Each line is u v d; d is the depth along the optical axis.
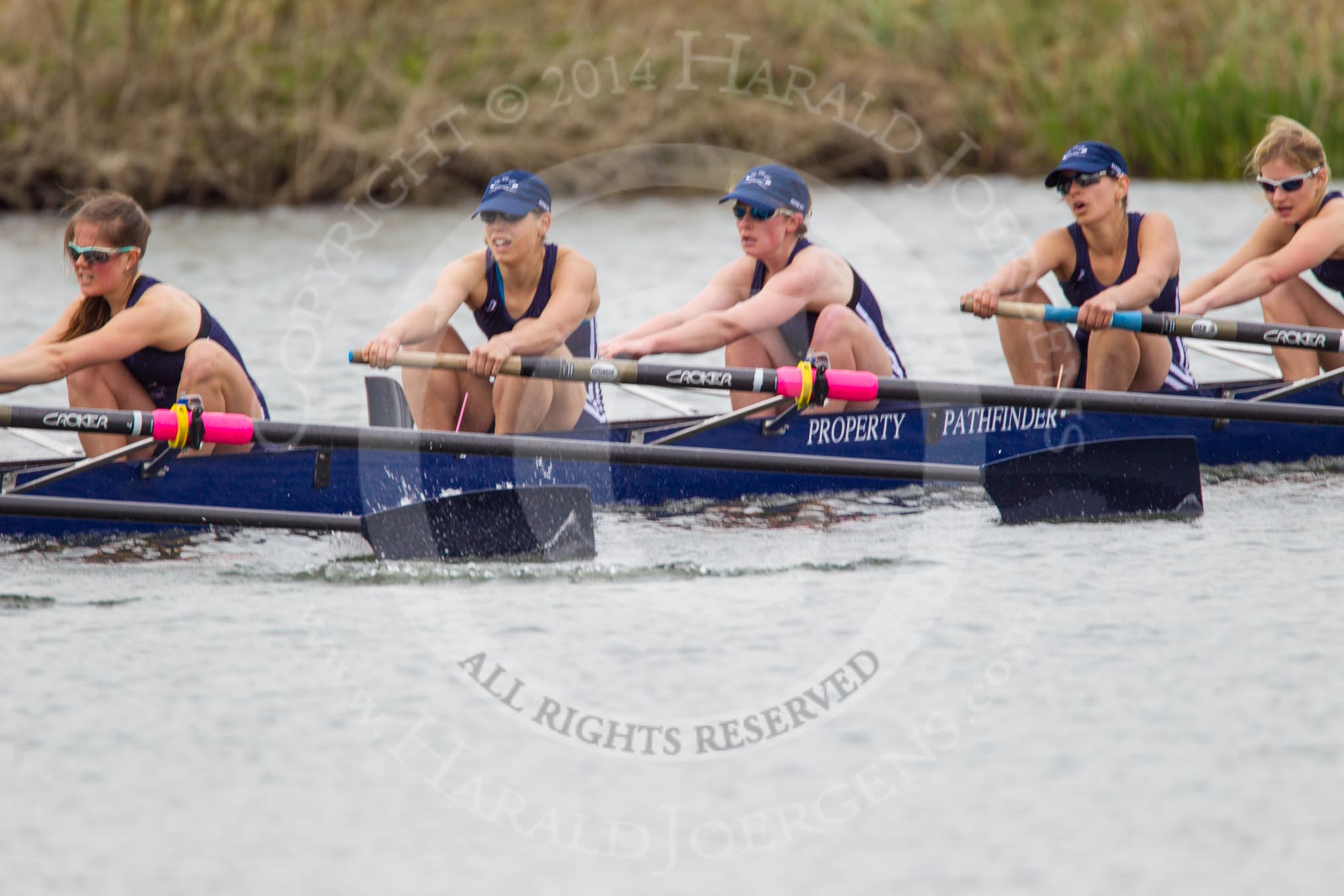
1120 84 79.31
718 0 79.62
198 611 25.30
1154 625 24.41
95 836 18.56
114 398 30.47
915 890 17.52
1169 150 78.75
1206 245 60.56
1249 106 76.31
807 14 81.38
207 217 73.69
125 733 21.08
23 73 74.38
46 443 32.50
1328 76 74.75
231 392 31.17
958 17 83.62
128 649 23.75
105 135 75.31
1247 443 34.44
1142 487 30.05
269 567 27.39
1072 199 34.22
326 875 17.89
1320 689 21.98
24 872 17.78
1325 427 34.81
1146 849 18.12
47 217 74.06
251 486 29.25
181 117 75.31
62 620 24.81
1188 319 33.44
